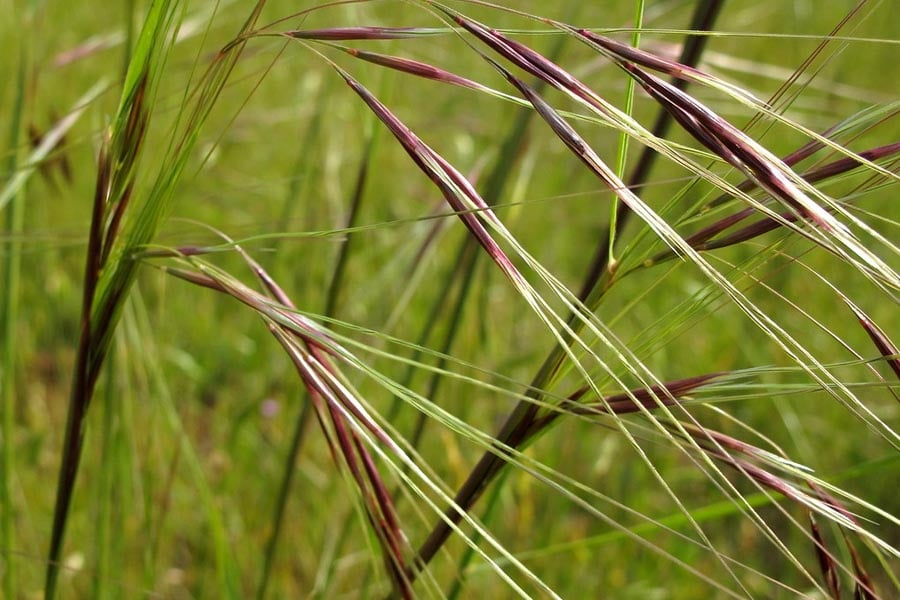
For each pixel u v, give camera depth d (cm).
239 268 52
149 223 21
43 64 36
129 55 25
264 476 43
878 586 43
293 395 41
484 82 55
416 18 40
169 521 40
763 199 20
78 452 23
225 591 30
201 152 45
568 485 44
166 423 42
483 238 18
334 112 48
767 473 20
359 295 38
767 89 58
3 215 43
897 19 67
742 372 20
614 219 20
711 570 42
